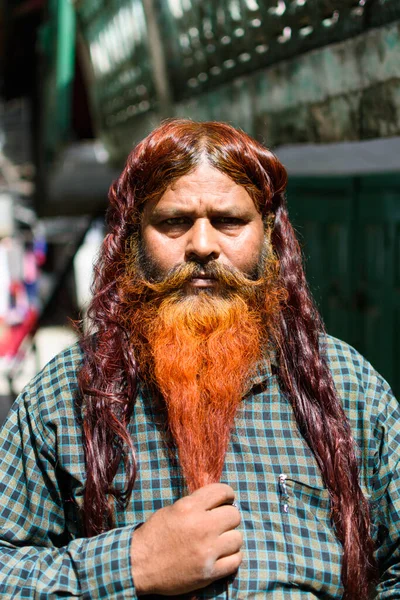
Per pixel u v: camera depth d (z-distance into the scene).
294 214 3.71
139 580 1.20
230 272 1.35
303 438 1.37
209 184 1.33
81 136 6.50
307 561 1.28
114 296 1.45
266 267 1.43
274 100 2.23
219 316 1.35
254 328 1.39
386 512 1.38
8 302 9.10
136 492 1.32
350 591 1.30
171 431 1.33
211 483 1.29
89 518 1.31
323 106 1.95
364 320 3.16
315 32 1.96
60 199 6.05
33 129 7.62
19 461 1.40
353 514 1.32
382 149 2.11
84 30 4.48
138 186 1.41
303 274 1.50
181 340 1.34
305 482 1.33
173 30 3.00
